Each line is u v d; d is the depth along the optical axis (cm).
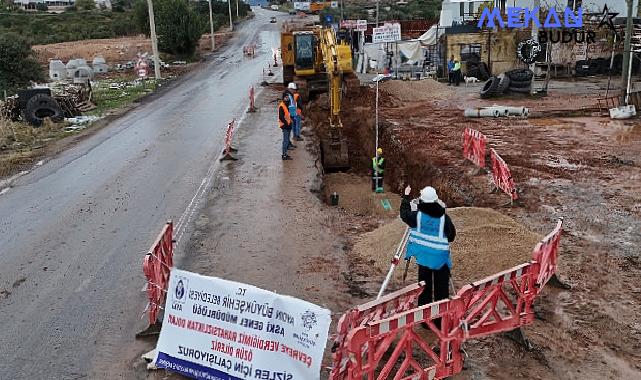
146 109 2467
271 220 1063
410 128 1830
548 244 671
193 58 4966
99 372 618
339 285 793
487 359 614
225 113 2259
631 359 613
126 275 862
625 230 950
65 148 1759
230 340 571
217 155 1575
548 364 605
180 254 917
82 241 1003
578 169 1318
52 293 812
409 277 800
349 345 500
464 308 576
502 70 3188
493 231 850
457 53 3206
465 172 1325
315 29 2703
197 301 589
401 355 618
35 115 2155
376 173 1393
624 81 1953
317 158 1533
